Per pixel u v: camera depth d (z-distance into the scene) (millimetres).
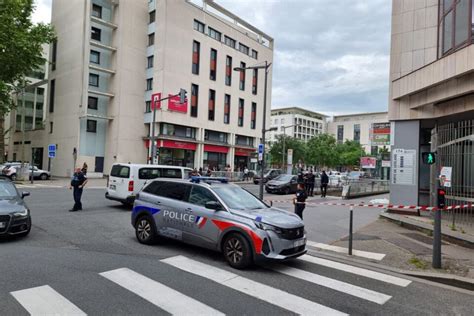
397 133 12758
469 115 10945
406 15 12945
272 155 60719
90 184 26938
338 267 6660
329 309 4605
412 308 4793
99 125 36656
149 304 4484
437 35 12125
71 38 37000
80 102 34938
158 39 37094
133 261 6383
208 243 6676
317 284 5602
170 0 37062
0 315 4004
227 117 44875
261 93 50625
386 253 7719
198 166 40312
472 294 5508
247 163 48062
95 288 4957
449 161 10664
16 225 7496
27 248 6996
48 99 40312
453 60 9359
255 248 5984
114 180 13781
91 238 8156
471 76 9156
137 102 37594
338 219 12570
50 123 39969
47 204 13961
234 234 6270
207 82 41625
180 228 7156
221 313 4305
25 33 29141
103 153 37000
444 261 7059
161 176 14195
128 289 4973
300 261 6992
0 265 5824
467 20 9789
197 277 5633
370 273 6352
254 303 4680
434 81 10281
